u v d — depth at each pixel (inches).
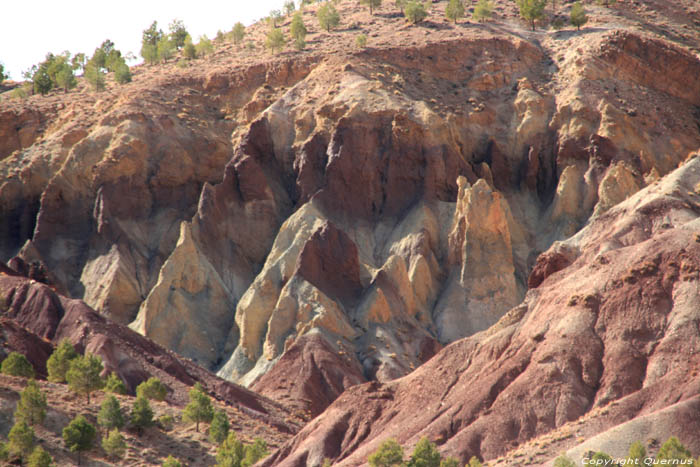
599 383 4394.7
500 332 4995.1
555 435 4079.7
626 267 4822.8
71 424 4827.8
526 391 4443.9
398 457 4158.5
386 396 5073.8
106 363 6067.9
